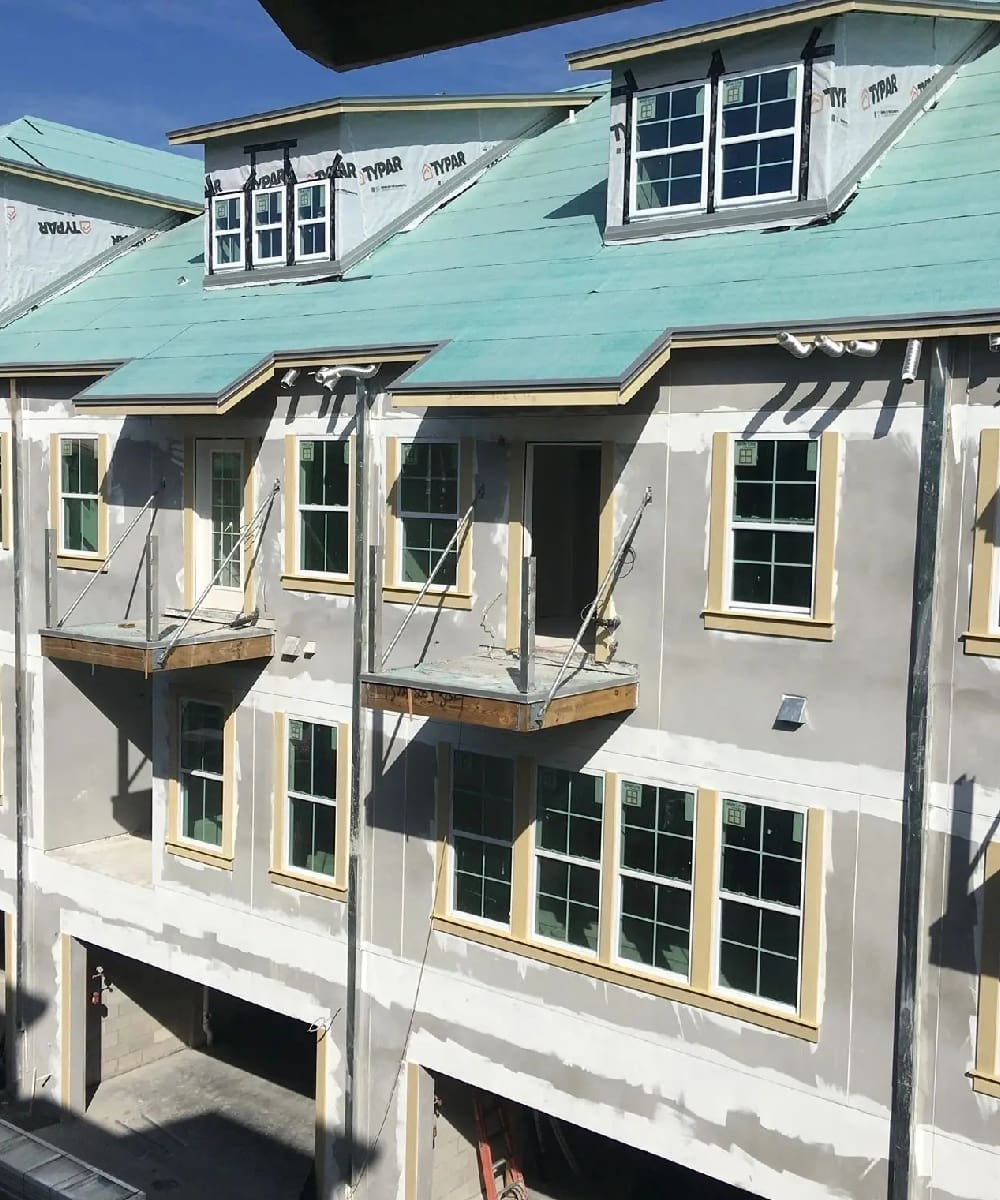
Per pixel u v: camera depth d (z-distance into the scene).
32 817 19.62
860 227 13.02
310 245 18.03
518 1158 16.53
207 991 21.84
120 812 20.56
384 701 12.88
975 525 10.81
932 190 13.17
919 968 11.26
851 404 11.36
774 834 12.12
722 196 14.23
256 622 16.33
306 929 16.11
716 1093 12.52
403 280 16.69
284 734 16.16
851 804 11.57
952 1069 11.15
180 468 17.22
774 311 11.70
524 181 18.70
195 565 17.20
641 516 12.82
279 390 15.87
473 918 14.47
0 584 19.72
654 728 12.85
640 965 13.11
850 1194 11.70
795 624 11.80
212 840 17.28
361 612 15.03
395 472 14.84
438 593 14.59
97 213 22.56
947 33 15.08
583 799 13.48
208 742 17.20
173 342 17.23
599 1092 13.38
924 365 10.90
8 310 21.12
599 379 11.39
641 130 14.78
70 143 22.94
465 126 19.19
